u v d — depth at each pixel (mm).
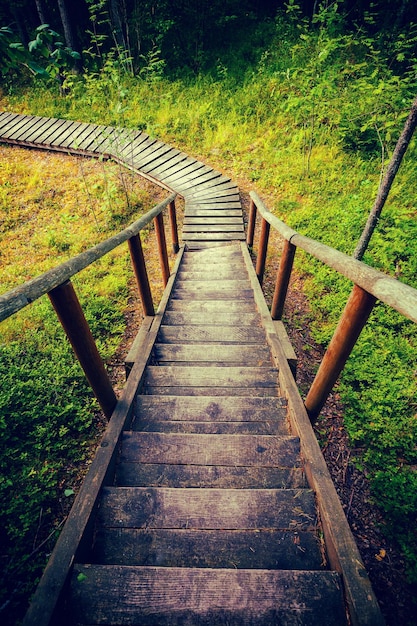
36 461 2543
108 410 2180
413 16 9750
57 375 3227
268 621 1178
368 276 1316
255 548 1489
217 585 1247
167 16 11547
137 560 1450
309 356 3848
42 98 11828
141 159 9086
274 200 7438
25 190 8461
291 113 9094
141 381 2602
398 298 1064
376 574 2002
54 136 9938
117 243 2314
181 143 9867
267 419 2287
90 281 5262
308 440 1903
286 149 8156
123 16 11789
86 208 7781
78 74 12031
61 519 2203
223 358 3039
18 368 3297
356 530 2242
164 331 3432
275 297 3301
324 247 1902
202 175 8523
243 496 1653
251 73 10680
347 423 2949
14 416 2783
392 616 1831
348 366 3408
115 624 1174
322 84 6547
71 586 1239
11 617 1731
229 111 10109
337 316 4215
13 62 1483
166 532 1536
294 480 1816
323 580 1255
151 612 1192
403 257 4797
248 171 8578
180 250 6031
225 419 2297
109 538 1516
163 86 11141
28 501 2271
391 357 3498
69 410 2898
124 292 5008
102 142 9461
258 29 11719
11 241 7012
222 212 7266
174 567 1317
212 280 4758
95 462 1764
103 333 4160
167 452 1961
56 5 12836
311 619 1180
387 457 2668
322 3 10297
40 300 4578
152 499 1637
